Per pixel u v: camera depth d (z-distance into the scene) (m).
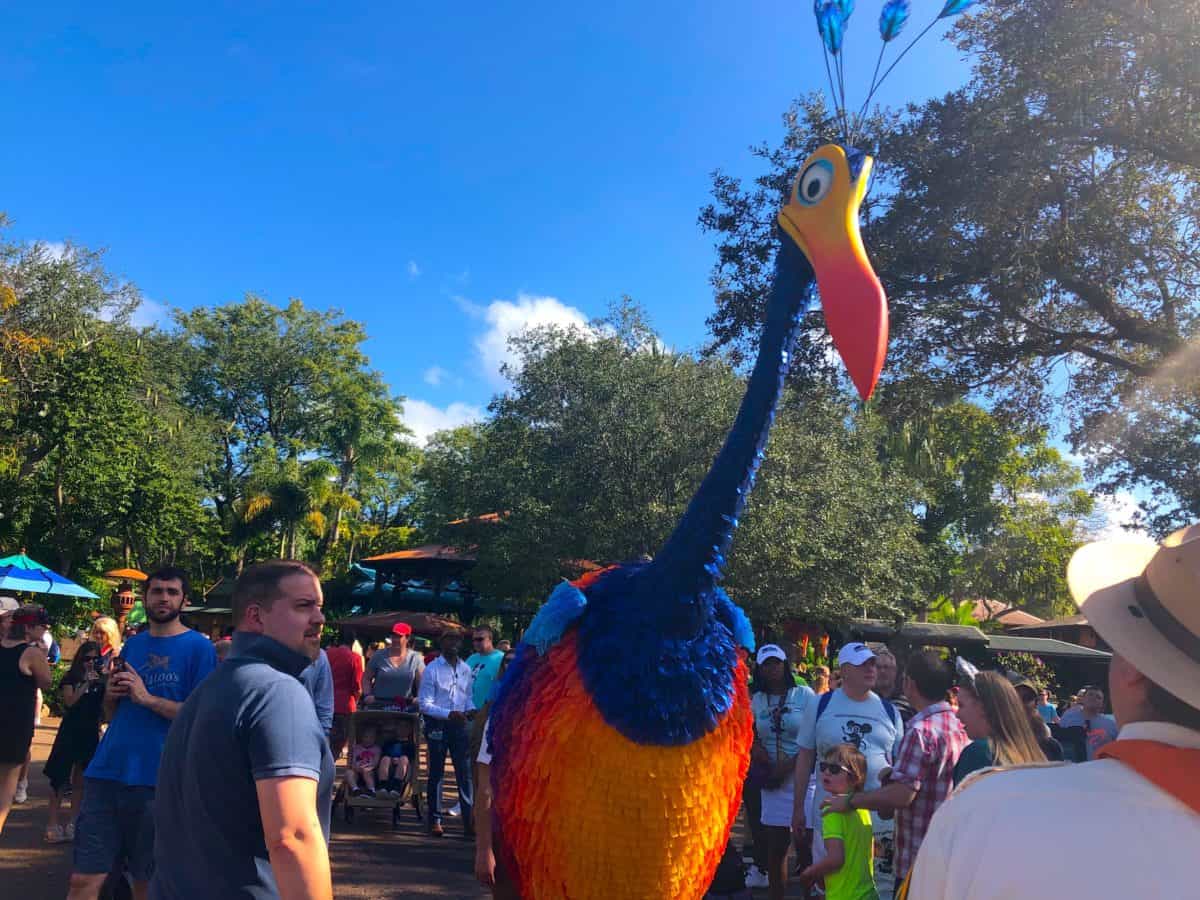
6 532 22.20
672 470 16.73
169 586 4.16
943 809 1.34
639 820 2.79
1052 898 1.13
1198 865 1.10
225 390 42.28
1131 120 9.98
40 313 26.64
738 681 3.11
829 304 2.67
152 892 2.19
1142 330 10.73
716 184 12.06
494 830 3.15
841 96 3.19
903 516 18.19
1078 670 20.47
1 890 5.66
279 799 2.01
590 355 17.91
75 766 6.91
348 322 43.75
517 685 3.09
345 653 8.73
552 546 16.81
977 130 9.99
